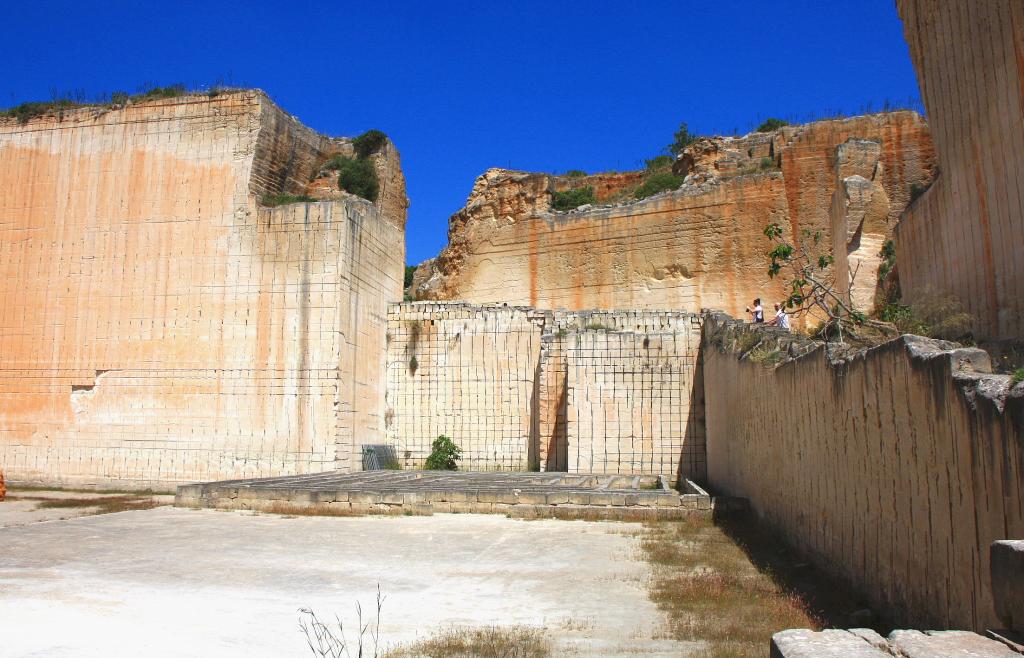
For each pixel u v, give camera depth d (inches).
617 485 644.1
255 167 868.0
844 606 285.3
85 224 899.4
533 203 1278.3
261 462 816.3
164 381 852.0
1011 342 411.2
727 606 291.1
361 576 355.9
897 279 786.8
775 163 1133.1
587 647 239.9
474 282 1312.7
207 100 889.5
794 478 392.8
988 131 446.3
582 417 790.5
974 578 193.2
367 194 997.8
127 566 373.7
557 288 1218.0
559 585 336.5
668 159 1605.6
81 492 826.2
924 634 148.4
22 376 887.1
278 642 243.3
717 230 1109.1
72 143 917.8
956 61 477.1
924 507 226.4
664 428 780.0
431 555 408.8
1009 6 410.6
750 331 569.6
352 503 555.8
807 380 365.7
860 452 286.7
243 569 369.4
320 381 815.7
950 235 523.2
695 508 522.6
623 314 873.5
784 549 404.8
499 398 902.4
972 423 193.6
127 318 871.7
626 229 1176.2
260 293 843.4
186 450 835.4
